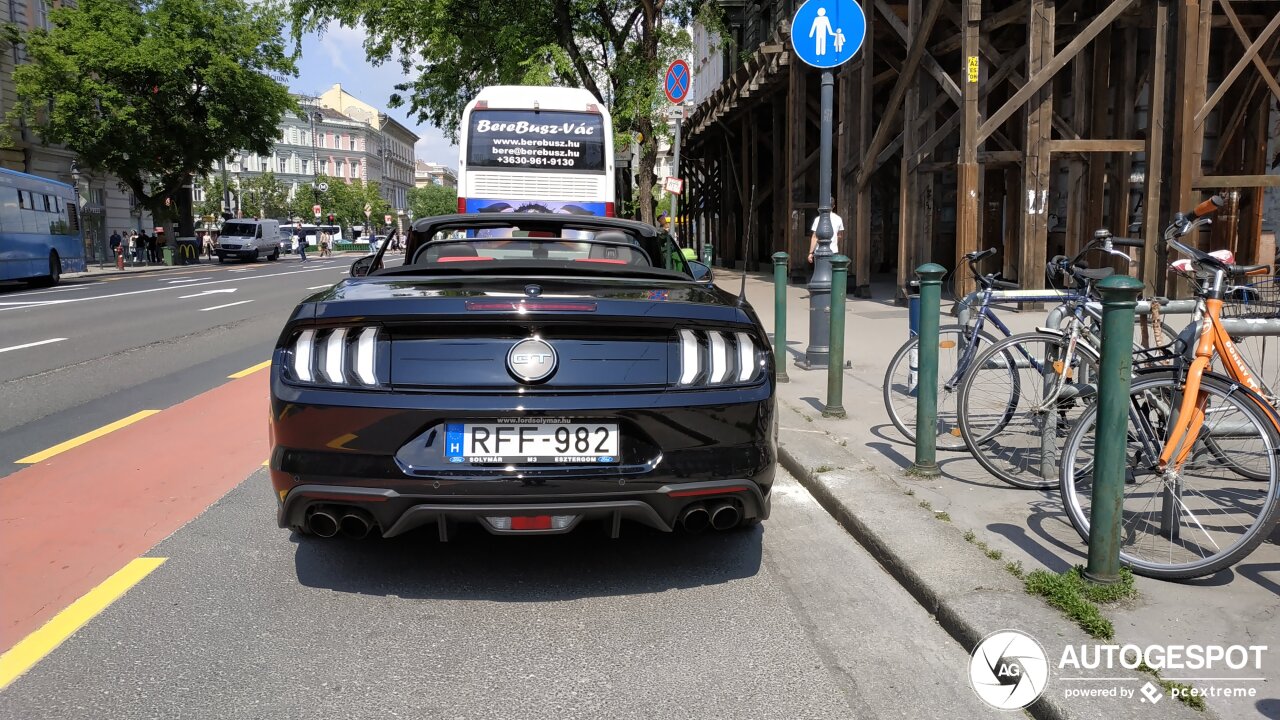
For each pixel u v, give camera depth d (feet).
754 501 11.05
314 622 10.56
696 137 106.32
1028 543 12.29
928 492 14.88
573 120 48.78
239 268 126.00
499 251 16.16
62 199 87.92
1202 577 10.93
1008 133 52.34
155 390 25.90
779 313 26.02
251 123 139.13
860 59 50.39
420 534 13.64
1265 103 44.45
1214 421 11.37
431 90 84.28
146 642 10.00
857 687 9.05
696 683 9.15
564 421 10.34
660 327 10.68
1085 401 14.89
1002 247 56.85
